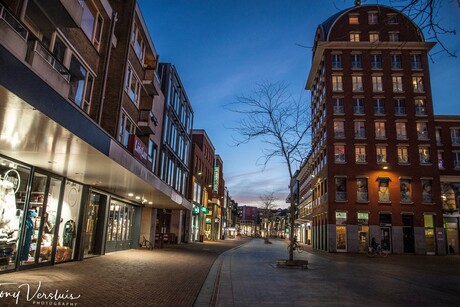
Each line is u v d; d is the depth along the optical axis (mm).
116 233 21859
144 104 25359
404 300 9844
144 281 11180
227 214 90188
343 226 39625
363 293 10766
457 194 44656
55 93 7516
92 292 8914
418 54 43156
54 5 10781
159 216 39219
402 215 39719
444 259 31031
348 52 43656
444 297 10648
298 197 79562
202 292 9945
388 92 42438
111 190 19156
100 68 16312
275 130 20609
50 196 13844
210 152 60250
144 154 20703
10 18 8867
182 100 38438
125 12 19312
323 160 44688
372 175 40531
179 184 37812
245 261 20859
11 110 7008
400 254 38031
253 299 9211
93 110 15859
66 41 13164
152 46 24656
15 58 6082
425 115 41719
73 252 15750
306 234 67312
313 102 54469
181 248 30156
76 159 11367
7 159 11008
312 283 12523
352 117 42062
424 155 41062
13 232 11438
